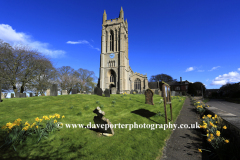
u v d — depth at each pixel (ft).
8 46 74.90
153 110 36.60
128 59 176.55
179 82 236.43
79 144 16.34
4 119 23.63
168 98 27.81
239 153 12.14
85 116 28.35
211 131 17.95
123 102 45.68
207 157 14.37
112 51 159.53
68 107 34.47
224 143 14.05
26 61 79.77
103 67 156.04
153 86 192.34
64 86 138.92
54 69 99.25
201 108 36.19
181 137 19.88
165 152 15.69
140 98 60.03
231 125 15.49
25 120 23.26
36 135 16.93
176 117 31.73
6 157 12.85
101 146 16.08
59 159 13.28
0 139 15.67
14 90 77.36
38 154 13.89
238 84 146.10
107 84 152.35
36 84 85.92
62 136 18.11
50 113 28.84
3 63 72.08
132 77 176.24
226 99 123.34
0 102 37.35
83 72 181.27
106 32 164.96
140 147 16.15
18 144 15.15
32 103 37.55
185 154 15.12
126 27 186.91
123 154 14.61
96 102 40.19
